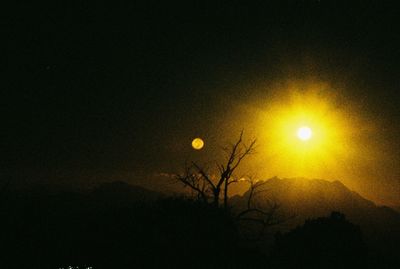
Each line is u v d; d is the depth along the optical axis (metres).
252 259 21.69
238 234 23.45
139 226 19.72
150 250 19.05
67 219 20.73
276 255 31.19
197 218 20.89
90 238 19.12
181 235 19.86
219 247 20.33
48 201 22.38
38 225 18.34
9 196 19.25
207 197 27.02
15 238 17.42
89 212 21.39
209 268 19.38
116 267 18.28
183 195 22.53
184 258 19.30
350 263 31.72
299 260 30.86
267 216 27.94
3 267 16.16
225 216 22.66
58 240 18.47
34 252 17.23
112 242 19.09
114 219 19.94
